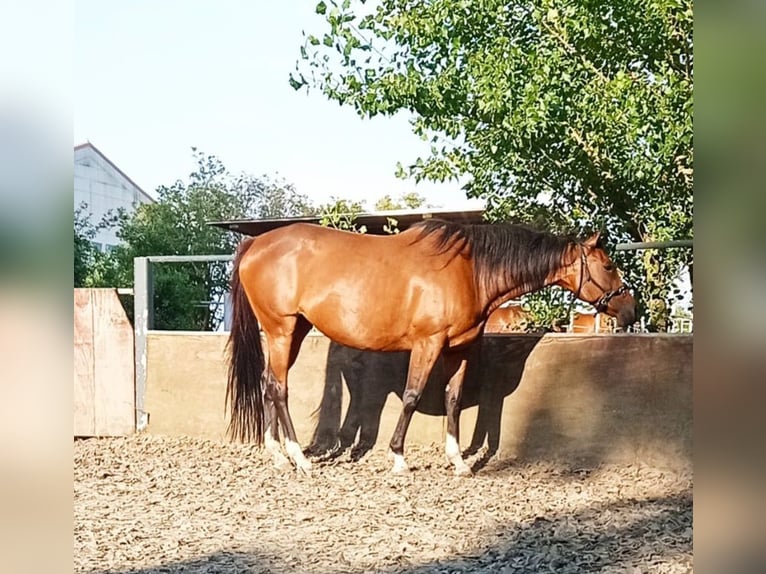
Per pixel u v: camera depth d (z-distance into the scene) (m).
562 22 5.22
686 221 5.72
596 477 5.64
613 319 7.21
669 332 6.21
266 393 5.99
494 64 5.34
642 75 5.40
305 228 5.88
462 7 5.46
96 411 7.55
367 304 5.60
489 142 5.93
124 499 5.17
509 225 5.75
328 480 5.60
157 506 4.97
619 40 5.40
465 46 5.82
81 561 3.87
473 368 6.35
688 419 5.68
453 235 5.64
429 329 5.56
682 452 5.67
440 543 4.06
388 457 6.31
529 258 5.65
